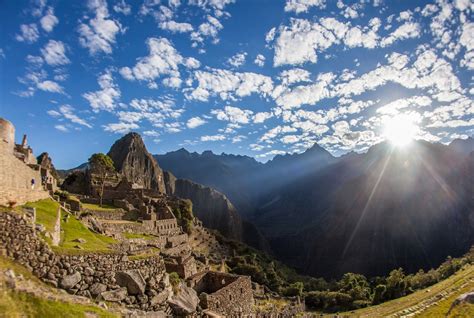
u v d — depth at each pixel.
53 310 15.03
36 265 17.17
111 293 19.52
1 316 13.23
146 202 84.44
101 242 27.36
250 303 40.53
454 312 29.12
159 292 22.61
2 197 21.45
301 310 85.56
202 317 27.27
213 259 106.44
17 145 47.44
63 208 34.06
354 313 91.50
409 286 121.38
